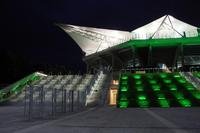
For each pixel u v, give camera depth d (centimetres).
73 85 3562
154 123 1010
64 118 1282
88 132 782
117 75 3662
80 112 1742
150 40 5116
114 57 6025
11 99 3256
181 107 2244
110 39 7444
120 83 3145
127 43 5228
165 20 6912
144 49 5466
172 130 817
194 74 3534
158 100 2481
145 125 948
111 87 3078
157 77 3409
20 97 3325
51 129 855
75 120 1165
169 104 2381
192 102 2422
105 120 1148
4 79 6338
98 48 7669
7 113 1736
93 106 2553
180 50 5416
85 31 7312
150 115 1401
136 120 1133
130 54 5841
